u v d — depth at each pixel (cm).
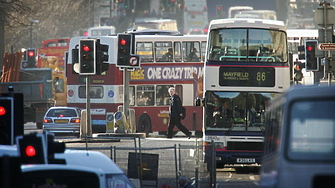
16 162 2131
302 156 2353
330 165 2330
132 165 4531
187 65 9856
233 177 5953
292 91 2417
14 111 3180
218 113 6531
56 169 2488
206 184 4628
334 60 7762
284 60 6581
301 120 2391
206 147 4609
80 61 6944
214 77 6569
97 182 2511
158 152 4759
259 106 6531
